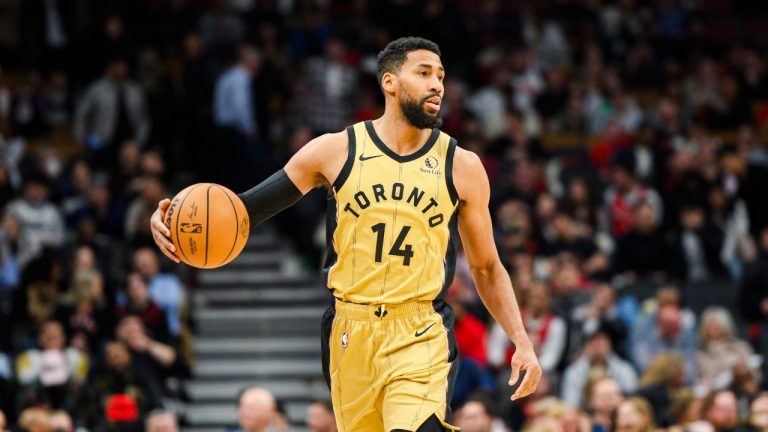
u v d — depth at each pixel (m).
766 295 16.00
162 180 19.12
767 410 11.61
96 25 22.05
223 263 5.84
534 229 16.94
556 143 21.61
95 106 19.38
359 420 5.89
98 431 12.74
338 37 20.44
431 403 5.67
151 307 14.48
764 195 18.55
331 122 19.33
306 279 17.58
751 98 23.20
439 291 5.83
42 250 14.98
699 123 21.89
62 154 20.55
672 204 18.23
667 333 14.35
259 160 18.91
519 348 5.92
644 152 19.91
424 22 21.41
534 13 24.36
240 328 16.69
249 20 22.70
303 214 17.91
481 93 21.11
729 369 13.95
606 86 22.14
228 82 19.14
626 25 24.77
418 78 5.76
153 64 20.48
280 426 11.49
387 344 5.75
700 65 23.08
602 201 18.77
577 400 13.43
